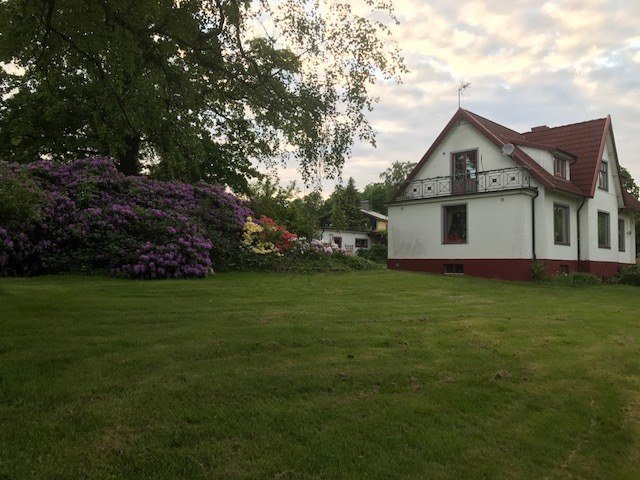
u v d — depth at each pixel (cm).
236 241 1516
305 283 1227
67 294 849
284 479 292
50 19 726
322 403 405
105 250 1191
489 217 1958
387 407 405
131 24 747
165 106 915
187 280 1155
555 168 2088
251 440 335
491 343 656
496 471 324
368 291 1166
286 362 512
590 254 2162
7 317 649
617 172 2448
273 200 2188
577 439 388
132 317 695
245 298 938
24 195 863
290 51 856
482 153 2067
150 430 338
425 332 701
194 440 329
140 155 2167
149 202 1396
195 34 802
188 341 575
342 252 1783
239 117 1066
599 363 590
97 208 1244
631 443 393
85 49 818
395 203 2255
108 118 1177
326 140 880
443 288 1326
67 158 2211
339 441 341
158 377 443
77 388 403
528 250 1872
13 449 301
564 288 1611
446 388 461
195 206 1494
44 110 2019
